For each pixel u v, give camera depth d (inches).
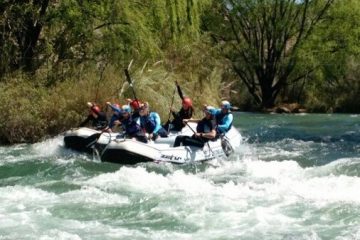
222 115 623.5
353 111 1501.0
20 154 632.4
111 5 821.2
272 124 1075.9
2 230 362.3
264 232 359.9
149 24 866.1
